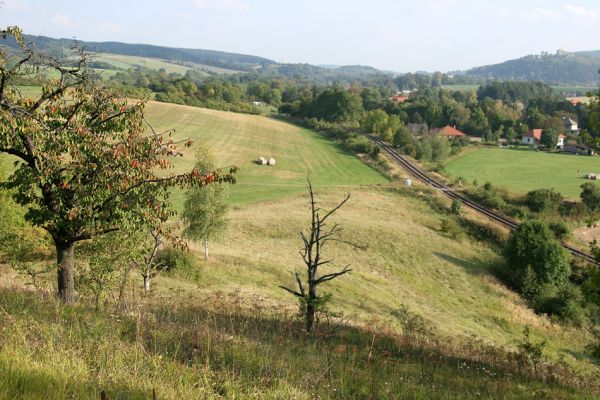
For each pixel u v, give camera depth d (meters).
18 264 15.45
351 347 13.70
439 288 41.22
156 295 19.52
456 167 105.69
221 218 35.28
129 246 14.44
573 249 55.84
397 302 34.16
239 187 72.25
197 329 10.12
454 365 13.66
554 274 44.91
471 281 44.25
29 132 11.16
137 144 12.48
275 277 34.16
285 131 125.56
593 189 69.75
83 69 12.23
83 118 12.94
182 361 7.90
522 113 182.25
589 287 14.16
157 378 6.43
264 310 20.42
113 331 8.60
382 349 14.21
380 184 76.31
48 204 12.83
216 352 8.62
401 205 66.88
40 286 14.79
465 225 61.09
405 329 20.59
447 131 150.50
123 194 12.46
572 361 28.75
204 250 37.69
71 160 12.35
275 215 54.47
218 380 7.06
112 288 14.80
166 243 32.38
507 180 93.12
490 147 135.25
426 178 81.88
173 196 53.53
